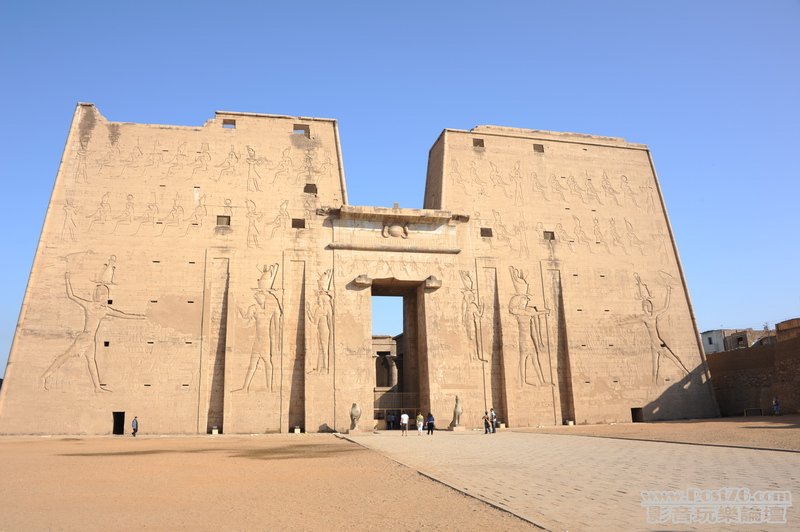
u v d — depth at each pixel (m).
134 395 33.72
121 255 35.66
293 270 37.84
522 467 15.07
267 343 36.09
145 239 36.28
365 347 37.38
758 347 42.19
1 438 30.48
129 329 34.59
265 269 37.38
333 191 40.19
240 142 39.72
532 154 44.75
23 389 32.41
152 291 35.50
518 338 40.06
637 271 44.00
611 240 44.22
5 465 17.11
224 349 35.44
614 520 8.45
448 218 40.44
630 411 40.72
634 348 42.12
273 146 40.22
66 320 33.91
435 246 40.34
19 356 32.72
